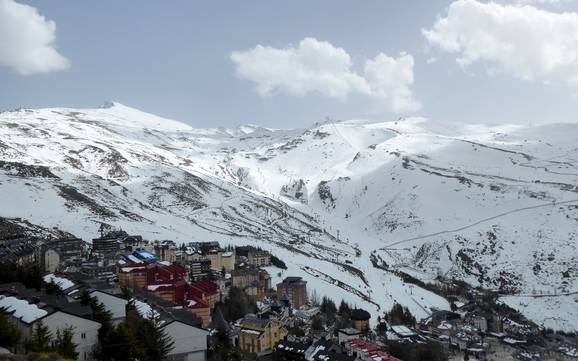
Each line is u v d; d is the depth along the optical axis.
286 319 183.88
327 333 180.88
